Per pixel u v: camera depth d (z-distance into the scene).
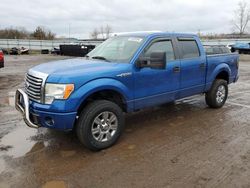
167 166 3.66
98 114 4.02
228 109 6.43
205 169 3.56
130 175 3.44
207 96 6.32
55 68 4.09
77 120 3.97
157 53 4.21
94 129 4.06
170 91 5.13
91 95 4.02
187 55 5.51
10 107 6.53
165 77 4.97
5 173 3.48
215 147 4.26
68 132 4.88
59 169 3.59
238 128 5.12
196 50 5.73
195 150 4.15
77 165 3.70
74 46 30.97
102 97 4.38
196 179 3.33
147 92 4.71
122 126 4.39
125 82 4.34
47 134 4.80
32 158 3.90
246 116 5.88
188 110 6.33
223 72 6.54
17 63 20.41
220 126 5.23
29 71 4.23
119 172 3.51
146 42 4.73
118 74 4.23
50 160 3.84
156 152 4.09
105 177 3.40
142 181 3.30
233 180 3.30
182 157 3.91
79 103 3.80
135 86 4.50
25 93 4.05
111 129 4.26
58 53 36.53
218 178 3.35
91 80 3.93
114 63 4.44
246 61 21.94
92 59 4.87
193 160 3.82
